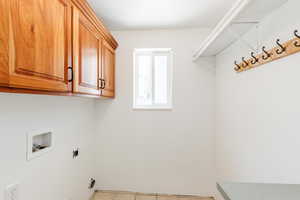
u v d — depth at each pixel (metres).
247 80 1.64
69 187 1.83
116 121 2.52
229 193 0.74
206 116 2.46
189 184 2.46
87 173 2.29
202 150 2.46
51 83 0.98
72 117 1.89
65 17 1.12
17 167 1.14
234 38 1.76
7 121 1.06
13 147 1.10
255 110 1.51
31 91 0.86
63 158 1.71
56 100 1.59
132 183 2.51
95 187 2.53
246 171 1.65
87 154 2.28
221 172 2.24
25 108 1.21
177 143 2.47
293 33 1.09
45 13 0.93
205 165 2.45
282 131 1.19
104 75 1.96
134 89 2.55
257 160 1.47
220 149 2.28
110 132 2.52
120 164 2.52
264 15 1.33
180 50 2.46
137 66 2.62
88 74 1.48
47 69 0.95
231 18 1.24
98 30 1.70
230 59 2.00
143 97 2.63
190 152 2.46
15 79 0.75
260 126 1.43
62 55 1.08
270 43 1.31
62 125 1.69
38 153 1.33
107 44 2.06
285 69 1.15
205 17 2.12
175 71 2.47
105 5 1.85
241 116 1.75
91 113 2.42
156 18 2.14
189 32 2.45
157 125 2.49
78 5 1.25
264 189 0.77
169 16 2.09
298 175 1.05
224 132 2.16
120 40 2.50
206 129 2.46
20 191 1.16
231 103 1.97
